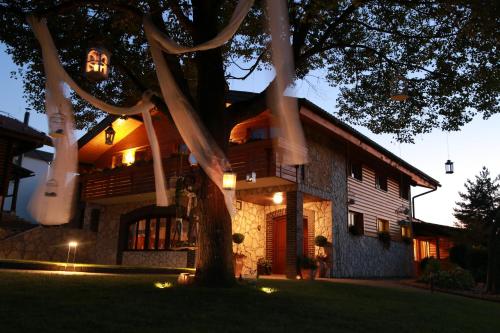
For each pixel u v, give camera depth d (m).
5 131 14.19
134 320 4.41
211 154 6.25
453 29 8.42
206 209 7.24
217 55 7.55
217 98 7.43
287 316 5.25
